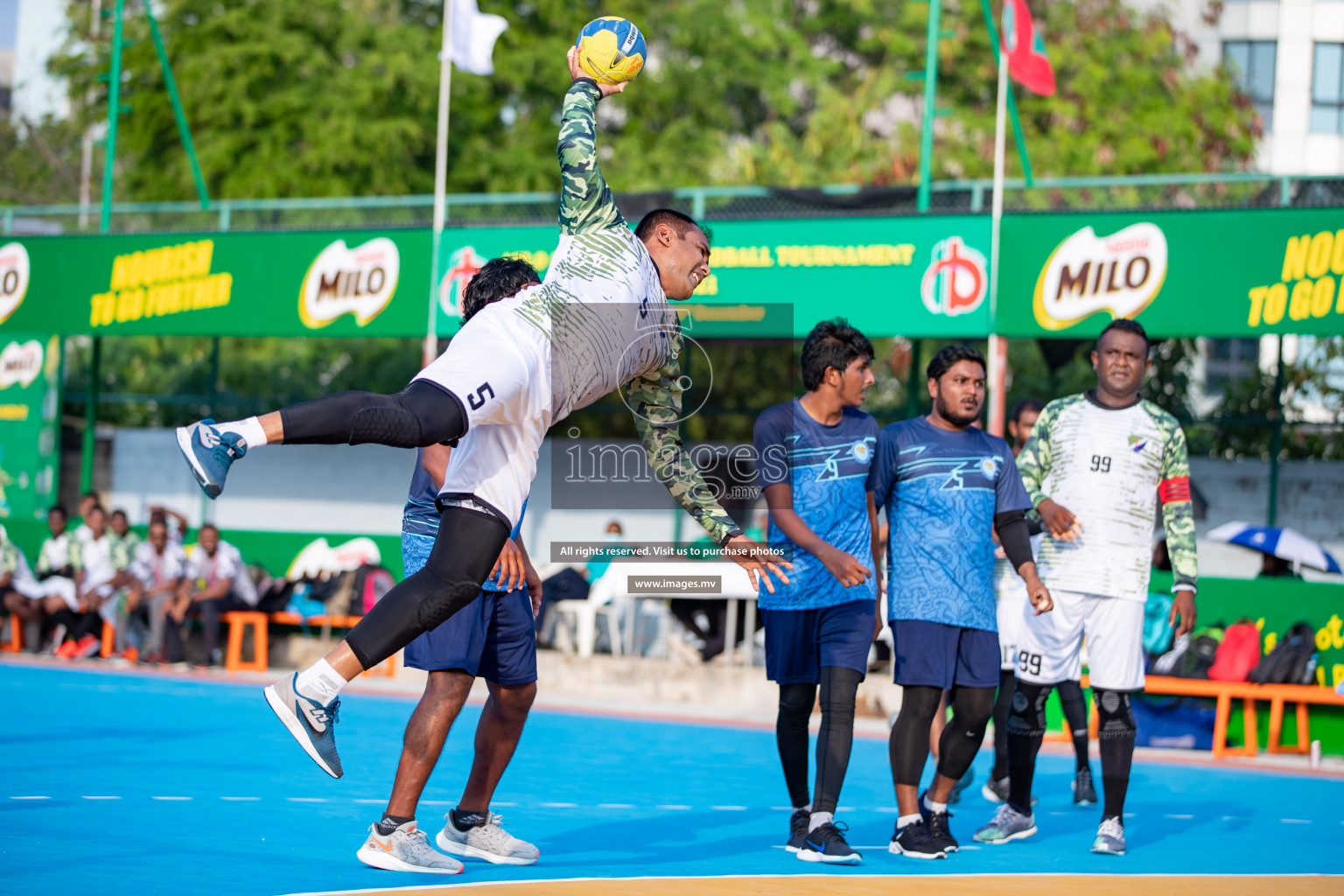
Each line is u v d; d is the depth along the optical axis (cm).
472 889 392
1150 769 848
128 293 1434
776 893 405
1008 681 688
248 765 670
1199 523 1295
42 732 777
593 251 405
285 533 1384
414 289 1295
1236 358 1504
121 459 1673
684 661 1204
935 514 517
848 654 495
